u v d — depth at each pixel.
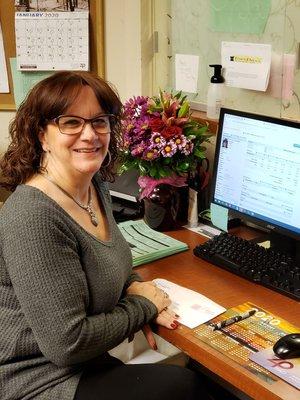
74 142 1.29
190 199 1.92
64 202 1.32
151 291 1.42
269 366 1.11
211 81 2.00
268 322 1.29
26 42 2.44
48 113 1.27
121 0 2.38
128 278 1.49
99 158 1.34
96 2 2.37
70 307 1.19
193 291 1.45
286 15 1.74
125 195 2.08
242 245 1.67
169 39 2.31
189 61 2.20
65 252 1.21
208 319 1.31
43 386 1.26
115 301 1.35
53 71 2.47
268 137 1.60
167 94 1.89
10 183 1.38
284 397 1.03
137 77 2.41
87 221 1.38
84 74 1.32
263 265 1.54
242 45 1.89
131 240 1.76
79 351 1.20
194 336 1.24
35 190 1.26
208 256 1.64
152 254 1.64
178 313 1.34
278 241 1.65
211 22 2.06
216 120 1.99
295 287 1.43
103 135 1.33
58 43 2.43
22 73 2.49
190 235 1.86
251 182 1.68
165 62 2.36
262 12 1.83
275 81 1.83
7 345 1.27
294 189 1.55
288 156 1.55
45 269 1.17
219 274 1.56
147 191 1.84
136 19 2.32
